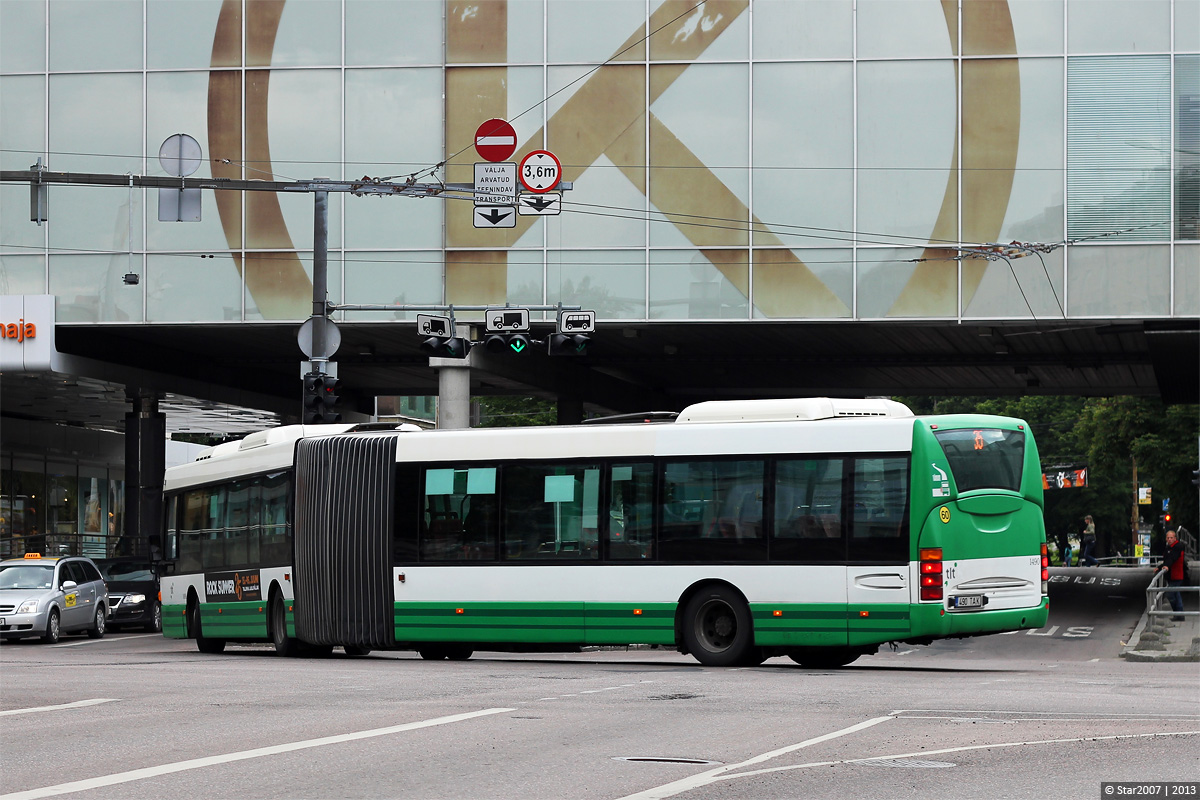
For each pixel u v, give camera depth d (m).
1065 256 38.59
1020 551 22.47
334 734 13.23
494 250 41.00
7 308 43.06
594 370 58.81
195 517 31.27
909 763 11.26
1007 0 38.84
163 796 9.77
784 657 28.09
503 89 40.94
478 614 24.70
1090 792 9.88
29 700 16.83
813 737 12.94
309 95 41.69
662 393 67.69
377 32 41.50
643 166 40.38
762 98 39.94
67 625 37.25
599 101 40.56
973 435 22.42
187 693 17.80
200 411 63.41
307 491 26.97
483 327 42.25
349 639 26.11
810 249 39.69
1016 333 44.19
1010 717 14.37
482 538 24.88
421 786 10.22
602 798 9.70
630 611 23.42
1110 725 13.51
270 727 13.81
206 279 42.41
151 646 34.84
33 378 51.03
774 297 39.88
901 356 53.41
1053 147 38.75
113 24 42.44
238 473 29.41
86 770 11.02
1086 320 38.72
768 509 22.70
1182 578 37.06
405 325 41.59
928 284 39.19
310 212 41.91
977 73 39.03
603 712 15.14
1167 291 38.16
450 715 14.85
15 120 42.78
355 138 41.53
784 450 22.77
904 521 21.92
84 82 42.62
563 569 24.03
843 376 60.66
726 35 40.03
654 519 23.45
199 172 42.06
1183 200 38.12
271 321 42.06
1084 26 38.59
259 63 41.88
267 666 23.97
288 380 64.38
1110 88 38.50
